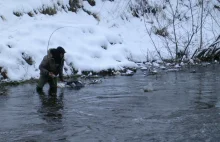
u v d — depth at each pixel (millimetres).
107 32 16719
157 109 7945
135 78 12898
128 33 18859
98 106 8430
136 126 6730
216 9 22578
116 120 7168
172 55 17797
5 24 14609
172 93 9758
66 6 17828
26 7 15711
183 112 7594
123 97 9414
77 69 13578
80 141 6004
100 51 15070
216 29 20859
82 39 15398
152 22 20656
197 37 19297
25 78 12305
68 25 15594
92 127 6746
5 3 15336
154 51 17562
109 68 14164
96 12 18859
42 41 13906
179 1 22750
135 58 16688
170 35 19469
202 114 7383
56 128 6727
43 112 7961
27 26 14539
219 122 6797
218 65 16062
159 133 6289
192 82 11547
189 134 6184
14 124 7039
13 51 12719
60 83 11445
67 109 8203
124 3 20562
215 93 9555
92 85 11516
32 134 6395
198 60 17078
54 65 10680
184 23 20922
